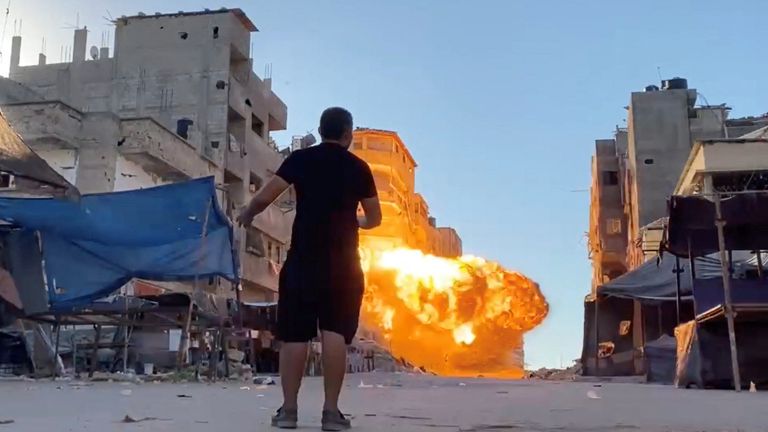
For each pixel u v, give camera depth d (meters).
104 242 14.07
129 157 28.44
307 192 4.16
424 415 5.27
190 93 36.91
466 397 8.20
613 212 50.09
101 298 14.38
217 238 14.77
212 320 15.12
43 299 13.92
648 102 43.75
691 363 12.01
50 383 11.27
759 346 11.46
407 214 61.53
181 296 14.87
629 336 24.81
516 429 4.26
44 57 39.75
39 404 6.06
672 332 21.50
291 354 4.12
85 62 38.44
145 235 14.35
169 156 29.42
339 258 4.11
